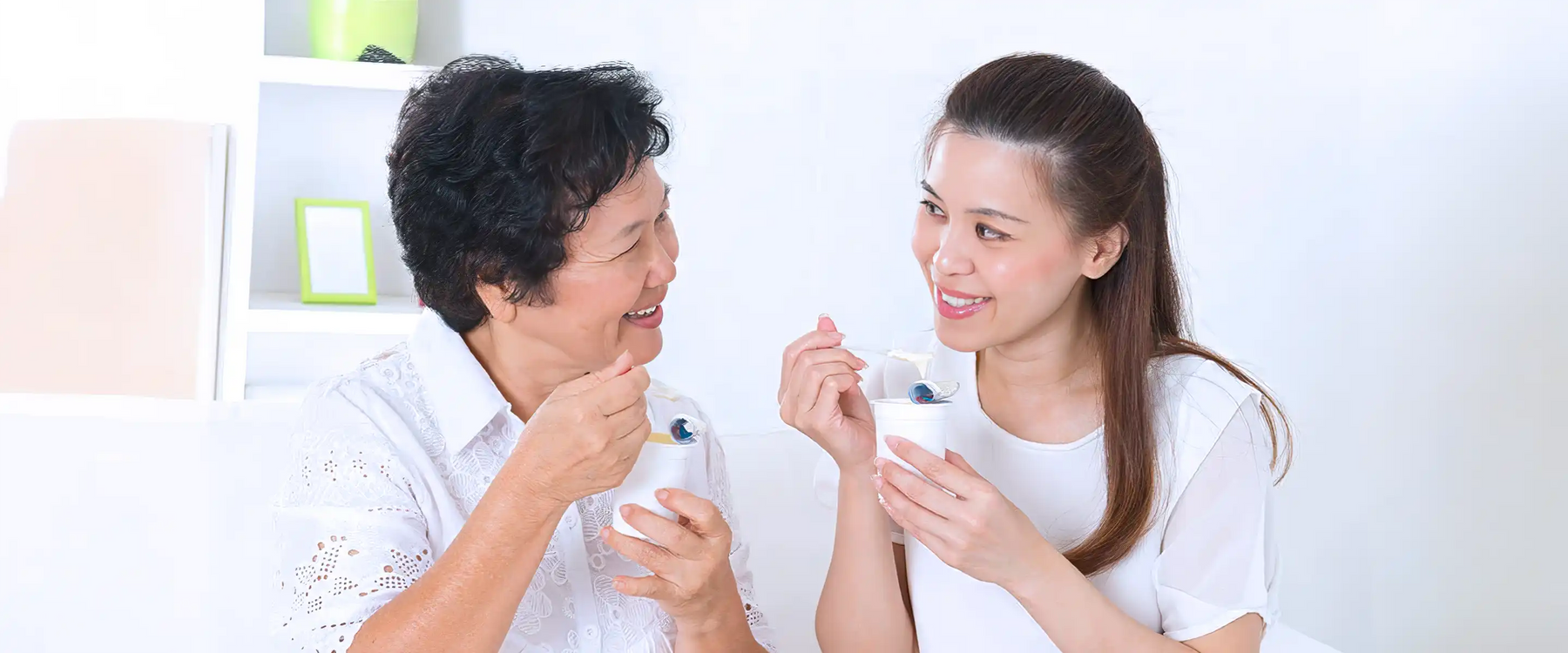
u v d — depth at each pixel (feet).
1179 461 3.75
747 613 4.10
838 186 7.63
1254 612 3.64
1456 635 7.73
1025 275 3.54
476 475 3.56
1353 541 8.45
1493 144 7.36
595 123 3.12
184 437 5.28
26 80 7.01
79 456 5.16
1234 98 8.19
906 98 7.70
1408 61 7.97
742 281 7.53
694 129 7.45
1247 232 8.25
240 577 5.20
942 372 4.21
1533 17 7.07
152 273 6.87
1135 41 8.04
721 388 7.55
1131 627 3.43
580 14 7.61
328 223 7.41
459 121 3.16
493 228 3.16
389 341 7.84
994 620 3.95
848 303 7.68
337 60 7.24
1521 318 7.22
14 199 6.75
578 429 2.93
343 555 3.19
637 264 3.35
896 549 4.24
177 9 7.11
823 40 7.56
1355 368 8.46
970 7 7.73
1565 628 6.99
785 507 6.00
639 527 3.22
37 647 5.01
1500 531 7.40
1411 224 7.98
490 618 2.99
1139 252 3.73
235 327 6.94
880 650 3.93
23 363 6.67
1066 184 3.47
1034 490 4.00
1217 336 8.26
